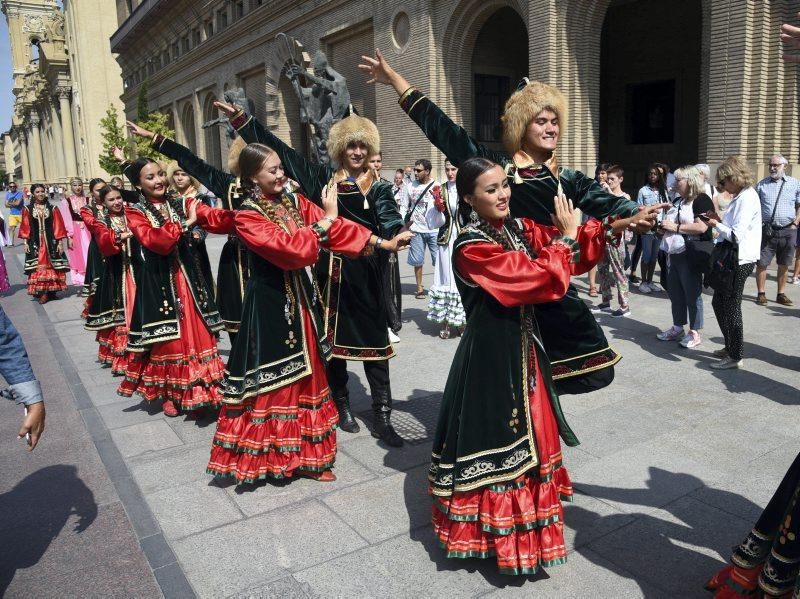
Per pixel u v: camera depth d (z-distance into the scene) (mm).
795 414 4766
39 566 3248
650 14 18234
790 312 8023
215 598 2875
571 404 5066
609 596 2809
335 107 18156
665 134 18422
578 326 3189
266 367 3721
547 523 2834
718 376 5664
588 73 13391
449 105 16094
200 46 29594
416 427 4777
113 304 6055
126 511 3699
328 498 3750
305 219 3957
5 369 2629
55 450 4727
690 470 3928
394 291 7035
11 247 20312
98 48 53125
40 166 82688
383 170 18594
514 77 17375
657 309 8383
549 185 3238
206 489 3926
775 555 2348
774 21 10531
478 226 2838
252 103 26359
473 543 2865
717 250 5750
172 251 4941
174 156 5289
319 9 20156
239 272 5641
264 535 3381
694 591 2822
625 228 2867
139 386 5297
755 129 10812
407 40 16891
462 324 7164
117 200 5879
